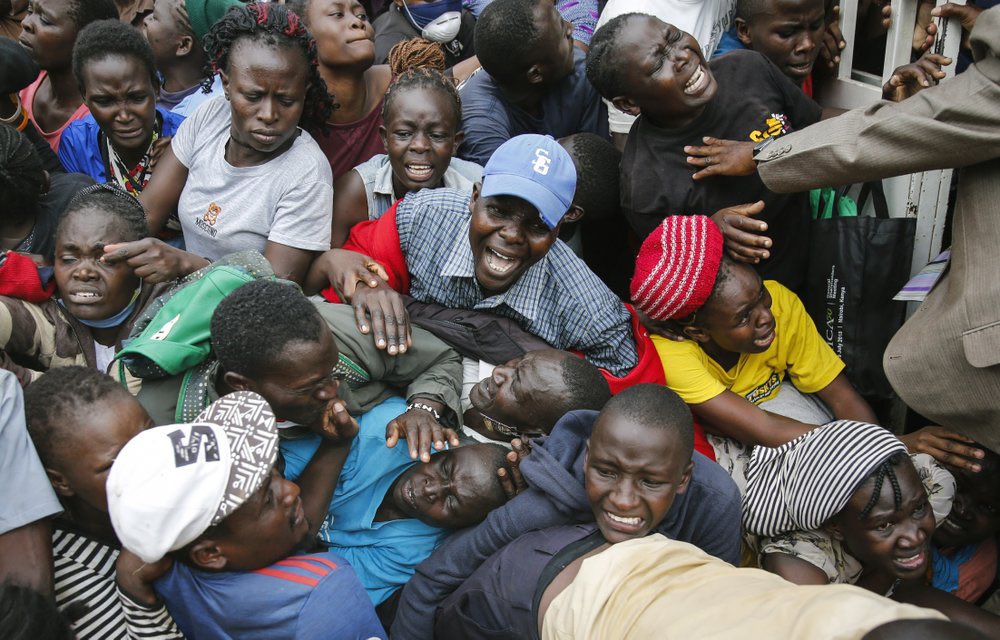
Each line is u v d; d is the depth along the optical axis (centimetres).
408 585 247
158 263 256
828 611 144
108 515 215
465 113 368
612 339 290
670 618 166
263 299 223
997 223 235
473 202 286
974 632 132
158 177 318
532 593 211
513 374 264
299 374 223
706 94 299
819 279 324
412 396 267
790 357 313
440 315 293
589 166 335
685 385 296
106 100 321
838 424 259
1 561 197
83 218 253
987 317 229
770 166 270
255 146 294
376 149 371
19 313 247
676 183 309
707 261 277
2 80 332
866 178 254
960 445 283
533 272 290
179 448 188
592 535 223
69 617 206
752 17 349
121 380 249
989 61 231
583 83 380
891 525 246
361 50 345
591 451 224
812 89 390
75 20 367
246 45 282
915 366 249
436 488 251
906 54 336
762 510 263
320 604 205
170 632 209
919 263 332
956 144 232
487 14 349
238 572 207
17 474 200
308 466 248
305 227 299
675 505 237
